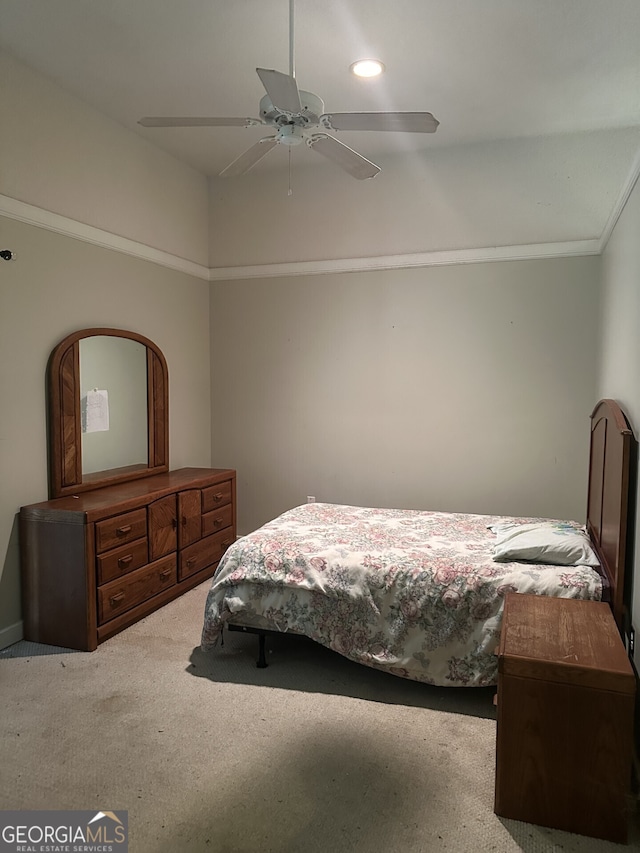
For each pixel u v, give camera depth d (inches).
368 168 101.2
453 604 97.6
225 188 180.9
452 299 160.9
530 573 97.8
